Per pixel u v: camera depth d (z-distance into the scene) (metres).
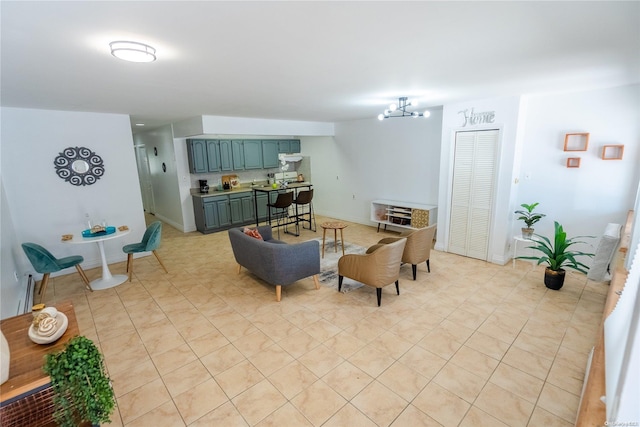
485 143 4.25
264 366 2.42
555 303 3.27
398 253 3.26
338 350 2.59
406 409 2.00
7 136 3.78
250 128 5.59
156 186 7.63
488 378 2.25
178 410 2.03
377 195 6.59
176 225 6.95
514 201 4.30
